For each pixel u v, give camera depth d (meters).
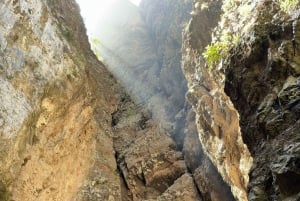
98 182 16.94
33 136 8.72
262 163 6.93
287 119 6.71
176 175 18.88
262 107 7.46
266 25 8.39
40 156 9.05
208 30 15.73
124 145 20.36
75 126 10.55
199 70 16.00
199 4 16.75
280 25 7.93
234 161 12.92
